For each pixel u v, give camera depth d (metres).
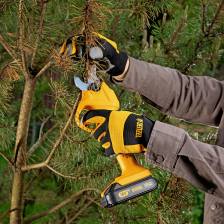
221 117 0.96
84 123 0.83
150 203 1.16
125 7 1.26
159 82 0.97
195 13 1.59
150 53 1.44
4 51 1.42
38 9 1.04
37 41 1.01
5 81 0.95
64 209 1.87
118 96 1.40
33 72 1.10
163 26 1.57
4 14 1.03
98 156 1.28
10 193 1.74
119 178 0.75
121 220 1.46
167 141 0.71
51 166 1.22
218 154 0.72
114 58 0.88
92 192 1.55
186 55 1.52
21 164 1.22
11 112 1.79
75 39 0.80
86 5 0.72
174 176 1.04
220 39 1.50
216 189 0.70
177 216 1.12
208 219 0.82
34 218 1.39
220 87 0.96
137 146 0.74
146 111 1.55
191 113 0.99
